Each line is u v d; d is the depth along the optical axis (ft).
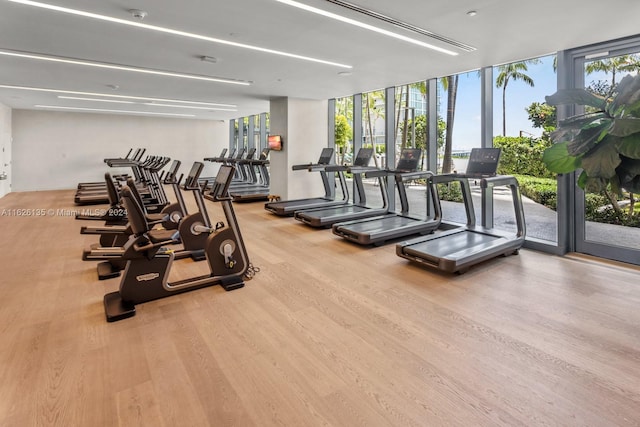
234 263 11.68
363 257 14.79
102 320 9.31
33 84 22.18
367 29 12.26
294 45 14.11
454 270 12.07
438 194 19.84
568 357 7.59
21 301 10.44
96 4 10.44
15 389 6.60
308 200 25.89
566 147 4.66
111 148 40.04
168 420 5.88
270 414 6.01
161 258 10.36
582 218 14.60
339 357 7.64
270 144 28.09
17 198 31.45
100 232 11.12
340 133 28.73
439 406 6.15
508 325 8.98
